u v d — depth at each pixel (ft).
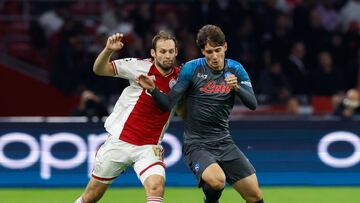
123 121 85.20
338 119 135.64
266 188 131.95
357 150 134.62
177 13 193.88
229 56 176.55
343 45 183.73
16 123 130.52
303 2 186.50
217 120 85.10
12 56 187.42
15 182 130.41
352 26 186.19
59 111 177.58
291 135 134.00
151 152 84.43
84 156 131.23
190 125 86.07
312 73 177.06
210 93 84.23
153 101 84.12
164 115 85.10
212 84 84.17
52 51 188.14
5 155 130.41
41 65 187.21
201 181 83.66
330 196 124.06
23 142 130.72
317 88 176.55
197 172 83.92
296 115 164.66
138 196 122.31
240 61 176.55
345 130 134.72
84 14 196.13
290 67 177.06
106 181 86.74
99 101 151.12
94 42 184.85
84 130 131.23
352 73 181.06
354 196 123.95
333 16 190.60
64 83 176.35
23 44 190.60
